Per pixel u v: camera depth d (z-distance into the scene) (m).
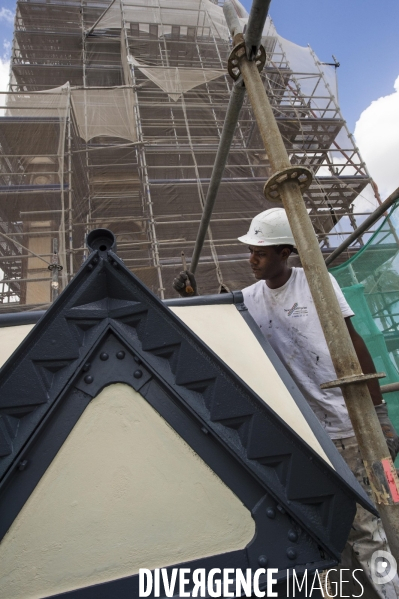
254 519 0.94
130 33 15.37
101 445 0.97
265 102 1.46
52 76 15.32
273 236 1.92
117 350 1.04
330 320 1.10
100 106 11.49
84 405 0.98
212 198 2.81
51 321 0.99
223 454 0.98
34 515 0.90
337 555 0.92
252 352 1.28
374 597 1.53
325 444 1.09
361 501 0.93
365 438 1.01
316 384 1.81
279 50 14.67
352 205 13.12
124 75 14.59
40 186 9.41
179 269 10.10
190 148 11.20
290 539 0.93
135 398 1.01
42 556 0.89
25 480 0.92
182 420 1.00
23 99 10.69
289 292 1.93
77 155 10.98
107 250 1.06
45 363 0.97
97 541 0.91
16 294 11.20
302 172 1.27
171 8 15.24
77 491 0.93
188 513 0.94
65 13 16.50
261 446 0.96
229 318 1.38
